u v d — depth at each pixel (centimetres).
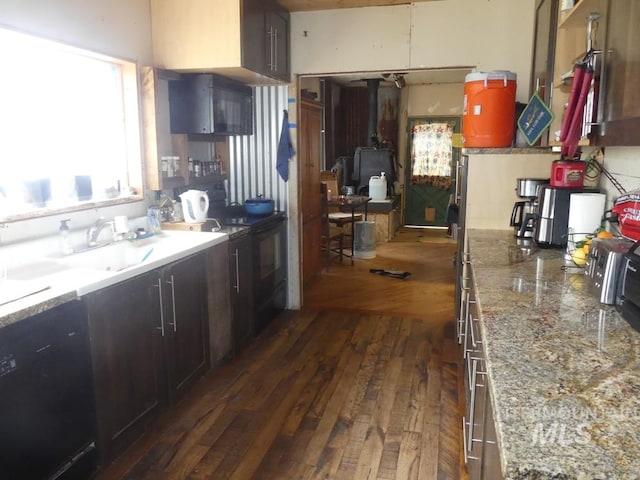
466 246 312
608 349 132
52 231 252
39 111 251
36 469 180
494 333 144
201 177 379
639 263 148
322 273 573
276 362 334
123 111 312
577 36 260
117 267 281
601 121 175
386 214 767
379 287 516
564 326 150
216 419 263
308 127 493
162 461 228
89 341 203
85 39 267
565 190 257
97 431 211
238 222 367
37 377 178
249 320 365
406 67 384
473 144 326
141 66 311
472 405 192
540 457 85
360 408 275
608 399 105
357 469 223
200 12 311
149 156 320
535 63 339
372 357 342
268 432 252
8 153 233
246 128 400
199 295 292
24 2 229
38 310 175
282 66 386
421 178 901
